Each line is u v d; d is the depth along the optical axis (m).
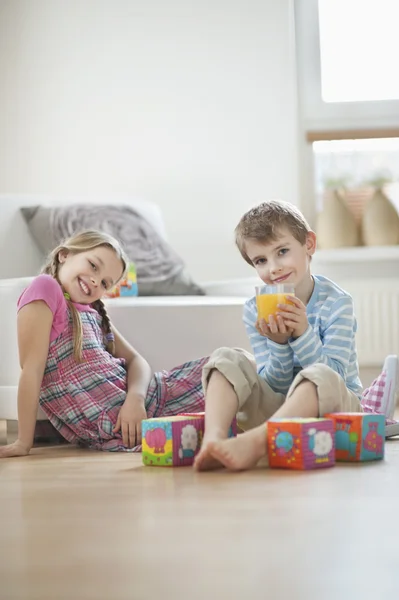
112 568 1.10
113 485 1.79
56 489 1.76
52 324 2.54
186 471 1.96
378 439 2.08
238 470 1.93
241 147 4.64
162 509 1.50
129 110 4.64
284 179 4.63
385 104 4.91
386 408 2.58
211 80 4.64
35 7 4.63
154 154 4.63
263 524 1.35
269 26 4.64
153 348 2.86
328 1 4.92
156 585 1.02
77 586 1.02
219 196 4.63
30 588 1.02
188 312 2.88
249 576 1.05
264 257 2.35
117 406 2.56
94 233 2.67
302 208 4.92
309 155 4.94
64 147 4.62
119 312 2.85
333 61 4.92
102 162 4.62
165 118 4.64
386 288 4.57
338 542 1.22
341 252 4.76
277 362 2.26
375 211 4.81
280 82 4.64
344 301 2.37
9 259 3.52
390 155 4.98
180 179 4.63
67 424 2.61
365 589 0.99
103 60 4.64
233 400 2.05
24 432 2.45
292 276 2.34
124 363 2.71
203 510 1.47
